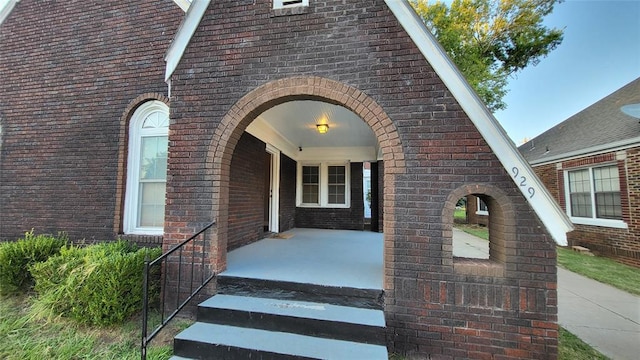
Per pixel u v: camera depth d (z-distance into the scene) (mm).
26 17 5984
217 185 3701
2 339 3322
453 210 3127
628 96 10266
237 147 5504
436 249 3123
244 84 3742
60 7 5844
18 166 5695
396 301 3150
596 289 5570
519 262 2965
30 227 5531
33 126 5715
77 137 5520
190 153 3797
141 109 5461
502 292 2977
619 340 3547
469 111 3113
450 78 3193
